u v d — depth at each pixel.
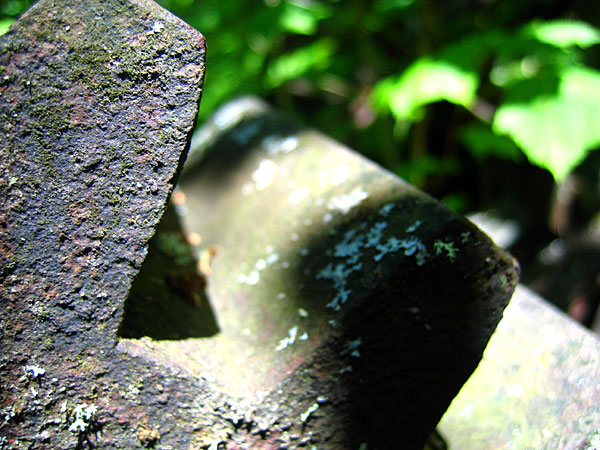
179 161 0.16
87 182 0.16
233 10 0.46
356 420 0.17
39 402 0.16
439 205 0.18
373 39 0.55
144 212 0.16
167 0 0.51
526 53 0.36
